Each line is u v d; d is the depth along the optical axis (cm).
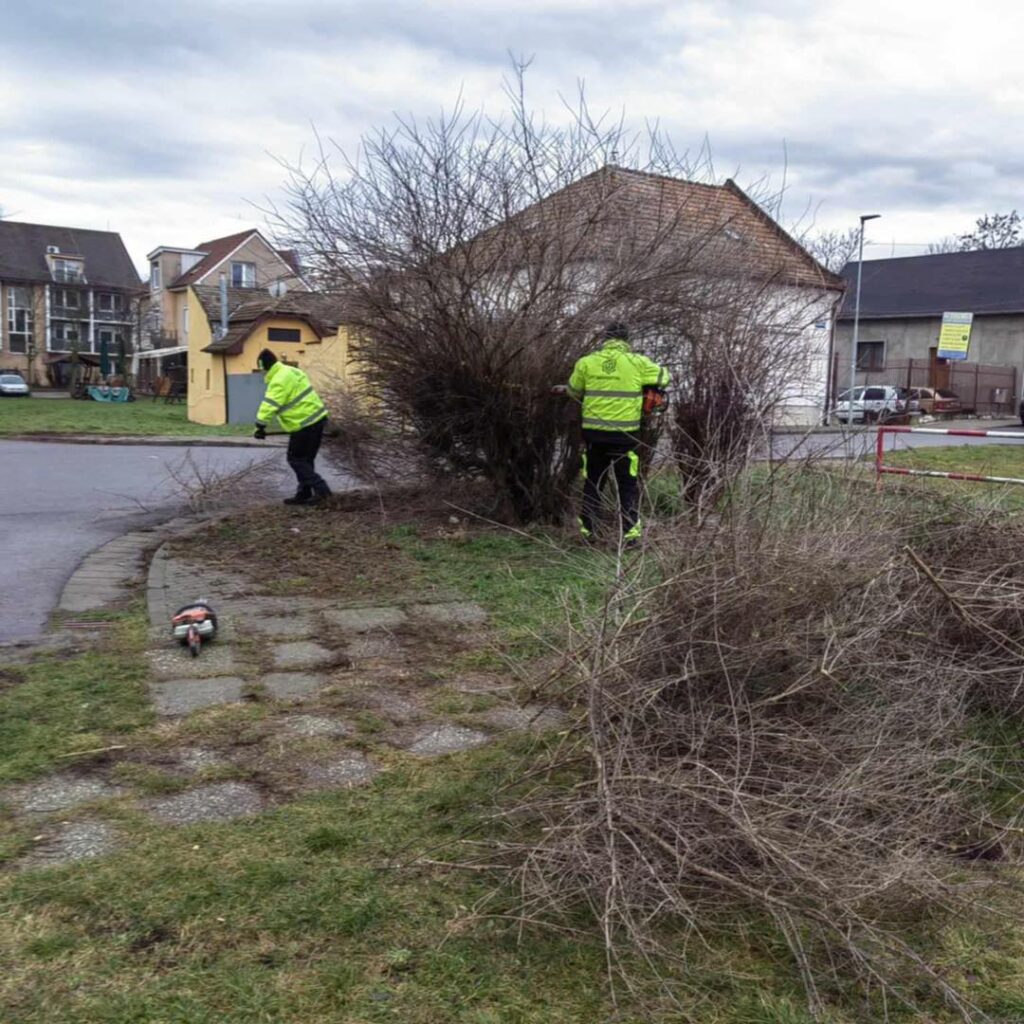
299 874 324
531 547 797
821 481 492
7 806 370
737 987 277
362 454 958
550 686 429
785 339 816
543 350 811
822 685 372
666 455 777
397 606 648
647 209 841
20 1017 256
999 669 433
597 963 285
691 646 366
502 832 351
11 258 7206
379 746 429
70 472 1430
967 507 557
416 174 799
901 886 306
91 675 509
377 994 269
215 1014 259
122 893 312
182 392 5153
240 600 659
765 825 304
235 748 425
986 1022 265
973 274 4766
